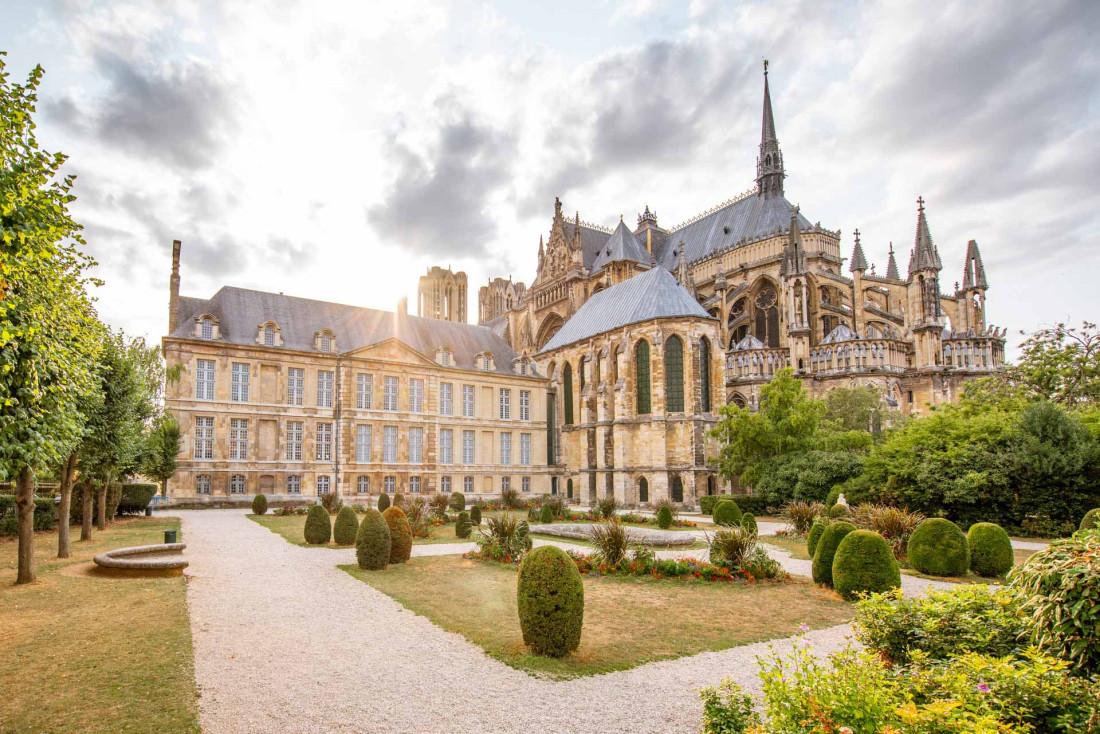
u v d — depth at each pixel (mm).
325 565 24219
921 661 8070
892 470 38312
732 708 7449
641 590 20062
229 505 54969
